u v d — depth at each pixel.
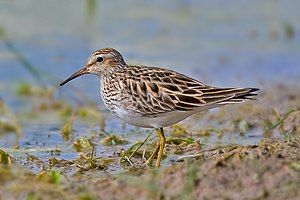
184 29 24.75
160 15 25.92
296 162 11.48
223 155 12.37
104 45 22.92
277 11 26.67
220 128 16.80
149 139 15.91
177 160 13.71
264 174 11.09
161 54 22.44
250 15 26.33
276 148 12.39
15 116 18.25
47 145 15.70
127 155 14.28
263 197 10.48
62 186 11.66
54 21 24.62
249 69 21.38
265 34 24.50
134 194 10.99
